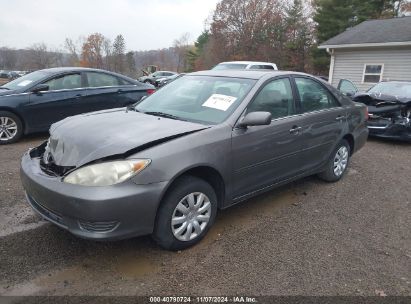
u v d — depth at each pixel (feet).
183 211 10.36
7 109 22.21
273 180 13.29
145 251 10.57
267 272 9.86
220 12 158.71
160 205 9.95
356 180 18.02
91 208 8.73
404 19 63.36
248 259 10.44
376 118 27.12
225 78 13.60
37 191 9.73
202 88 13.42
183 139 10.19
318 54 113.80
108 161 9.18
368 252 11.12
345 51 61.16
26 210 12.92
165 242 10.19
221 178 11.18
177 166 9.76
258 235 11.89
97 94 25.23
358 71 60.23
